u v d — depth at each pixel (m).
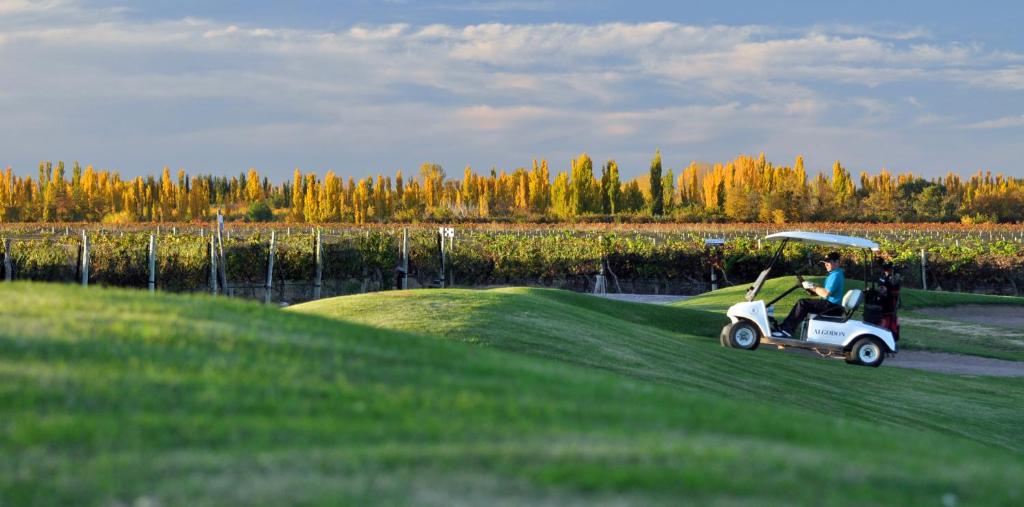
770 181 120.12
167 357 6.57
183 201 114.19
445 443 5.37
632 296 34.53
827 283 17.30
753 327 17.45
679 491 4.77
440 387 6.64
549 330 14.60
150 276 25.11
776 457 5.47
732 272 36.06
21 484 4.52
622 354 13.73
